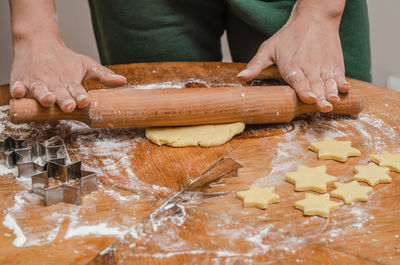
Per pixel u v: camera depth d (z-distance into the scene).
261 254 0.98
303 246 1.00
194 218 1.09
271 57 1.70
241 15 1.98
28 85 1.46
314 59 1.60
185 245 1.01
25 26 1.60
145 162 1.35
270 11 1.95
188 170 1.30
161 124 1.48
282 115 1.51
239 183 1.24
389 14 3.37
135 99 1.44
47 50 1.57
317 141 1.45
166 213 1.11
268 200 1.14
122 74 1.88
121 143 1.46
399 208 1.13
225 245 1.01
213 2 2.17
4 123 1.56
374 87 1.84
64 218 1.09
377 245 1.00
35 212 1.12
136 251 0.99
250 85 1.79
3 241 1.01
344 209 1.13
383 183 1.24
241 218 1.09
